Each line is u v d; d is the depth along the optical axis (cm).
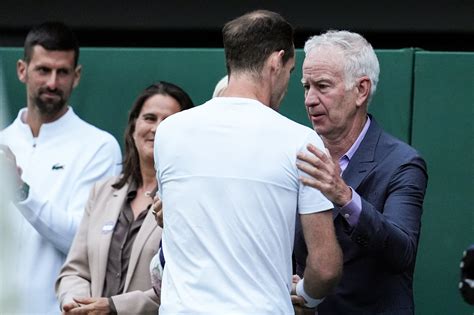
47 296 1574
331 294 1284
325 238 1136
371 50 1309
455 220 1673
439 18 1952
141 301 1394
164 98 1514
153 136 1491
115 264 1445
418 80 1694
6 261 877
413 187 1273
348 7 1973
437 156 1684
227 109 1135
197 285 1103
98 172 1667
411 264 1277
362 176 1291
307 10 1983
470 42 1988
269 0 1994
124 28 2045
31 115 1692
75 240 1484
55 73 1672
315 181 1124
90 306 1387
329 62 1287
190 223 1116
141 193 1490
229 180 1112
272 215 1112
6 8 2056
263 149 1117
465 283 925
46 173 1650
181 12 2023
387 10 1962
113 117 1823
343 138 1309
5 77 1828
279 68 1149
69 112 1697
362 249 1274
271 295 1108
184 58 1803
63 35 1681
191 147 1128
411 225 1252
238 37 1144
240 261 1103
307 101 1300
